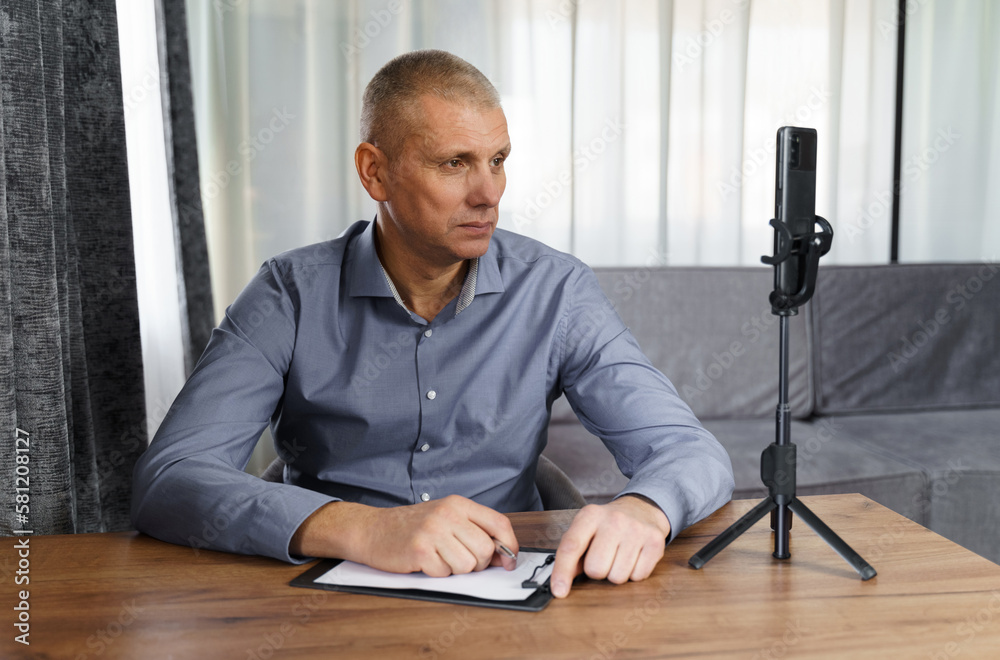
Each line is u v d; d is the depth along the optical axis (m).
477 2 2.82
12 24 1.55
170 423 1.07
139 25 2.36
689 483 0.96
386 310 1.20
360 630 0.72
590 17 2.90
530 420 1.25
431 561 0.83
